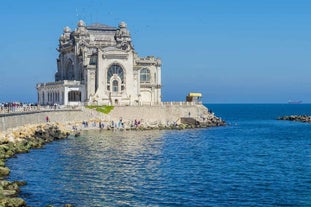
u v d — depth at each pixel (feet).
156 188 196.95
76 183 205.16
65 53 634.84
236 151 317.63
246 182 208.23
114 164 254.88
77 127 471.21
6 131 325.21
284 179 214.69
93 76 557.33
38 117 417.28
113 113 511.40
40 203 172.35
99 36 607.37
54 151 303.48
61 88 563.48
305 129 539.29
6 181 193.98
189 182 208.03
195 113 565.12
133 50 581.94
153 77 596.70
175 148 330.75
